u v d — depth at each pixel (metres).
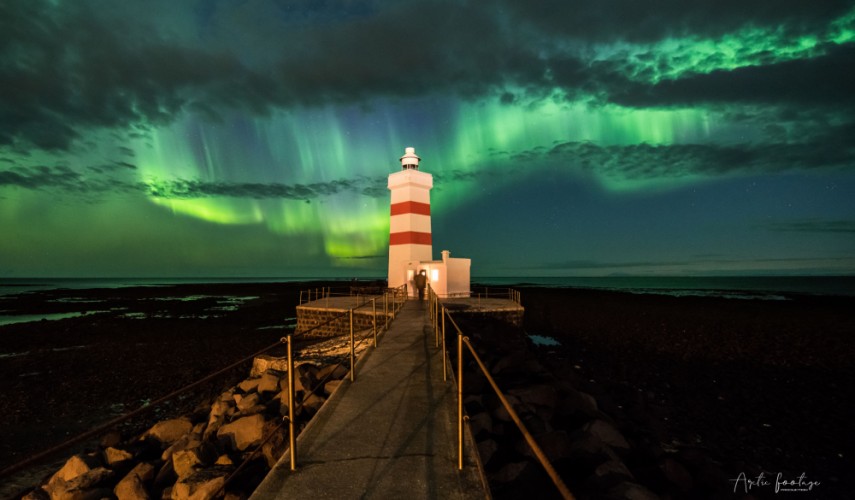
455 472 4.24
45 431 11.60
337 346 14.32
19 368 18.70
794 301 51.91
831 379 16.23
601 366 18.19
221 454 6.41
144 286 119.19
